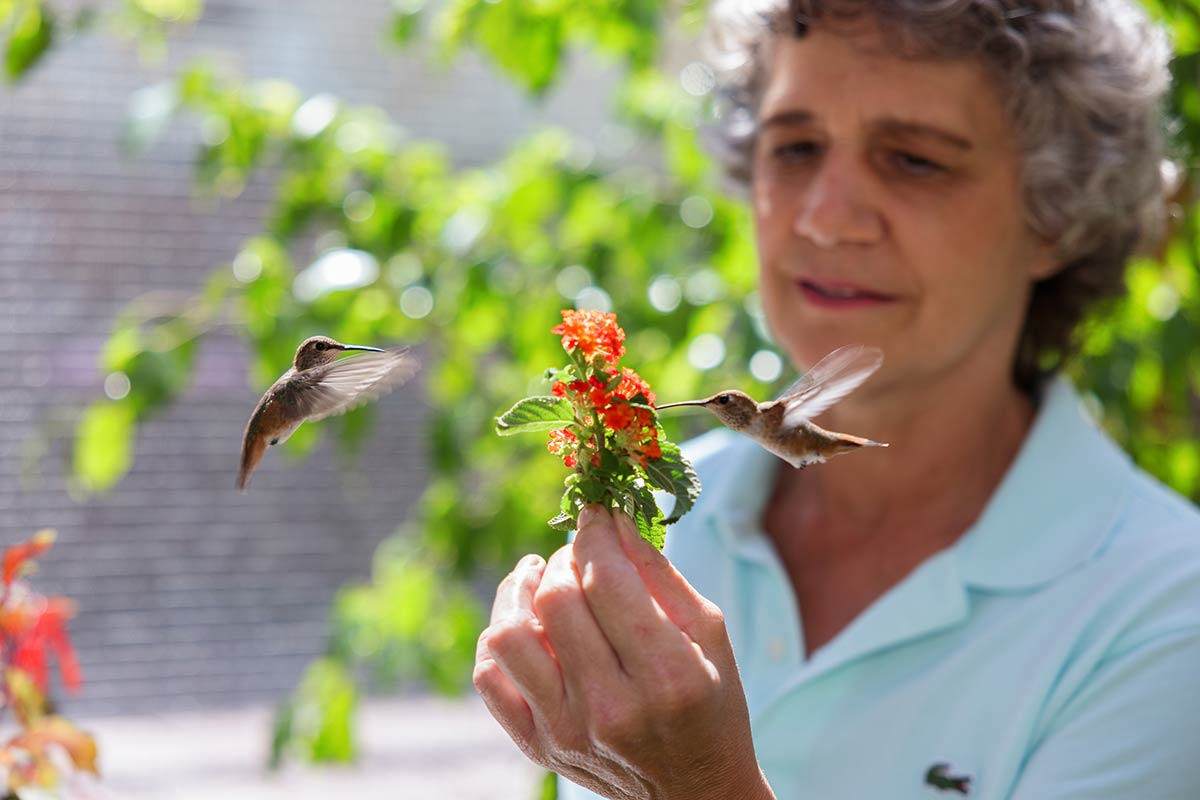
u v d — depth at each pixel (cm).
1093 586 101
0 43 162
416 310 152
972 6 101
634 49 149
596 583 82
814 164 106
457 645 161
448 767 238
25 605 104
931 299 104
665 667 82
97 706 232
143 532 237
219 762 225
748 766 84
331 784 228
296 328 149
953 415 108
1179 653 97
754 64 116
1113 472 107
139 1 161
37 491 228
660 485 84
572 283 151
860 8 103
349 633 162
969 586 103
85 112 232
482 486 167
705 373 144
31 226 227
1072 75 104
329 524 252
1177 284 141
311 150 155
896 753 101
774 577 109
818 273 105
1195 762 96
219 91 156
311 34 250
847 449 86
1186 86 128
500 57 148
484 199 155
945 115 103
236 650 243
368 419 152
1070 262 111
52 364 228
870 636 103
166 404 152
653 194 153
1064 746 97
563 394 84
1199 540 102
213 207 239
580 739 83
